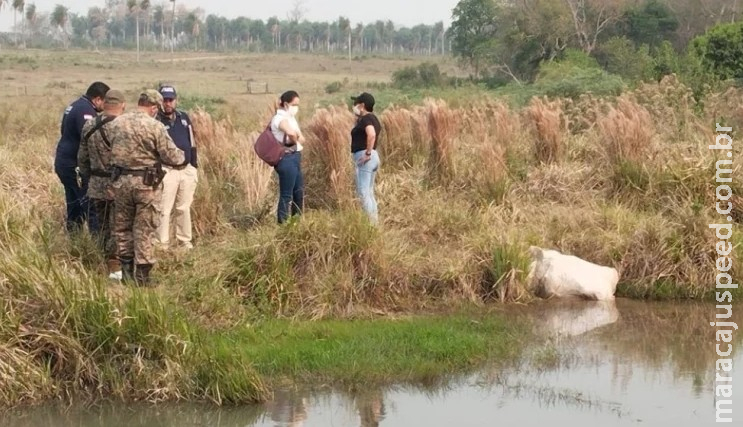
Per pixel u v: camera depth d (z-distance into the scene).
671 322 9.62
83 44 162.12
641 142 13.26
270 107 14.45
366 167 11.30
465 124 15.91
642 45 49.34
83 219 10.27
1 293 7.51
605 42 50.47
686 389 7.59
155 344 7.41
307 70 91.12
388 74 83.06
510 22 52.91
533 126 14.66
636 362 8.29
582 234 11.43
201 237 11.05
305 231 9.77
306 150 12.60
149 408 7.08
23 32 136.62
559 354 8.47
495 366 8.14
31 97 38.53
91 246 9.49
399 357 8.09
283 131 10.90
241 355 7.46
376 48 171.12
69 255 9.28
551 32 50.22
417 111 14.45
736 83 24.48
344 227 9.86
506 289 10.22
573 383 7.72
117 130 9.05
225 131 13.91
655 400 7.33
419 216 11.62
